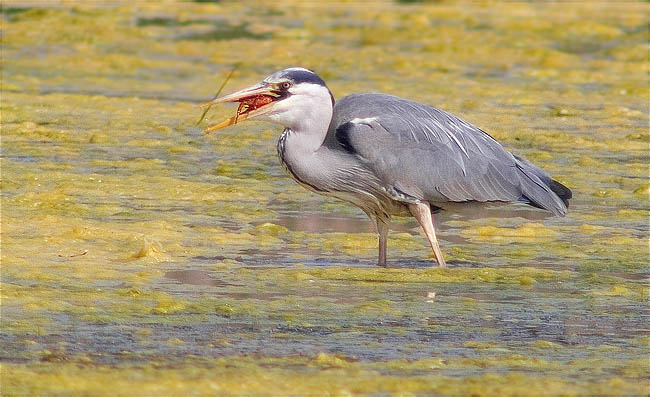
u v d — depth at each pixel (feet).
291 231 44.60
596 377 27.32
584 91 83.30
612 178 56.18
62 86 81.71
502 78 87.97
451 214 48.47
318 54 97.35
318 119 38.63
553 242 43.91
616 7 132.77
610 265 40.40
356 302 34.76
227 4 130.52
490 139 40.65
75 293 34.60
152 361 27.86
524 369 27.99
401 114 39.42
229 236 43.34
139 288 35.50
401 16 120.78
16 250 39.73
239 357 28.43
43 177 53.11
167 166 57.11
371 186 39.29
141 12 121.08
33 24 109.60
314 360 28.30
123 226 44.06
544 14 125.18
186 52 98.22
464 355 29.19
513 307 34.53
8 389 25.29
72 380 26.03
